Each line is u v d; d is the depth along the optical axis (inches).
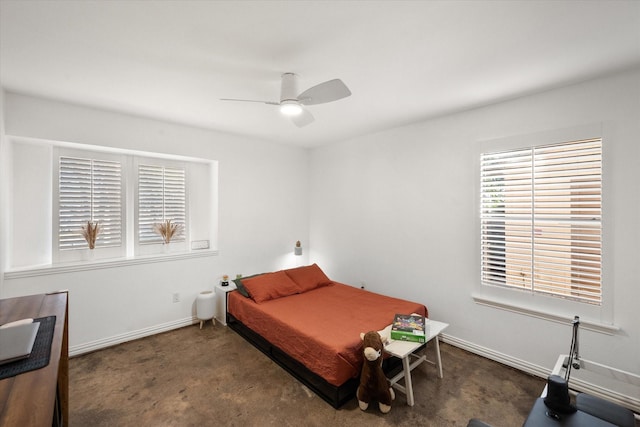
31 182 107.9
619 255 81.7
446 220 119.1
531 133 96.6
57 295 67.5
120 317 118.8
